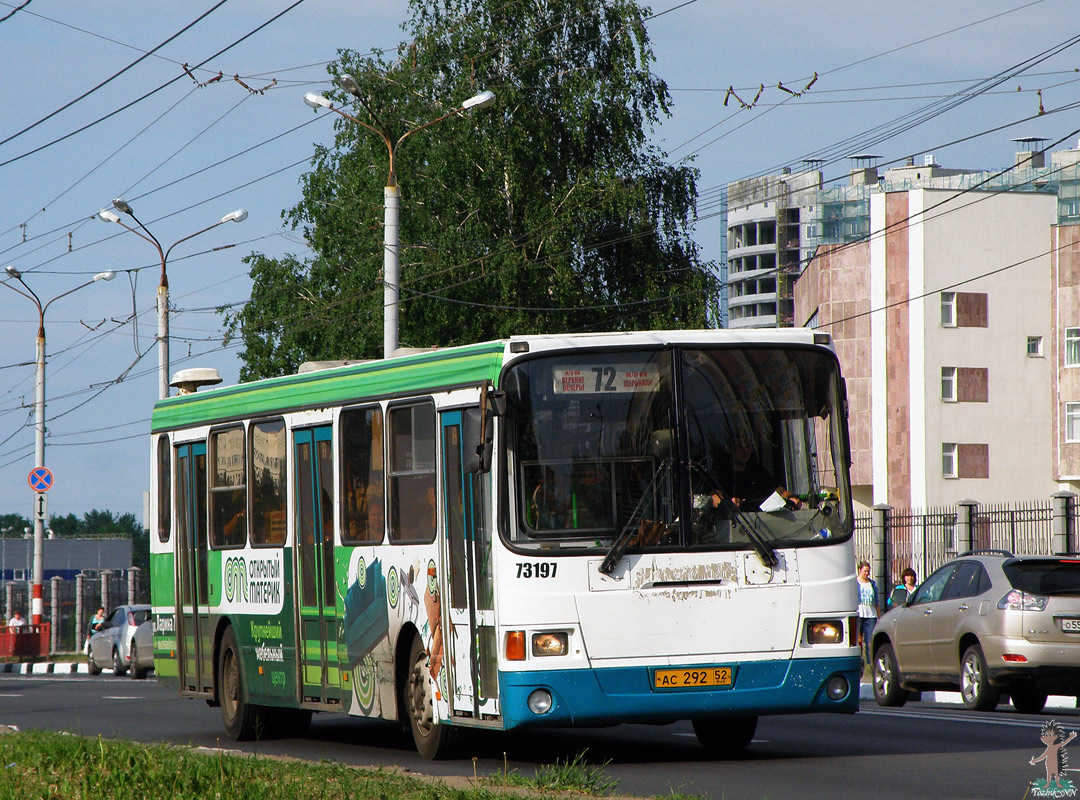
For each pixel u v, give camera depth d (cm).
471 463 1767
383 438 2045
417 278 6856
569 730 2483
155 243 5847
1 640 7106
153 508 2741
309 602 2222
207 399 2548
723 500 1789
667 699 1752
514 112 7144
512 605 1747
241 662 2414
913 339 9562
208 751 1911
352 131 7125
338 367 2225
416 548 1958
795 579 1797
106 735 2617
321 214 7419
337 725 2731
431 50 7106
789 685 1786
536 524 1758
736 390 1819
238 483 2428
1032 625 2759
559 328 7038
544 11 7338
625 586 1756
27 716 3338
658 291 7244
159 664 2706
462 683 1855
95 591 8175
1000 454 9612
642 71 7362
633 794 1564
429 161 6956
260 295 7744
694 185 7494
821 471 1834
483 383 1812
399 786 1509
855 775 1750
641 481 1781
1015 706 2998
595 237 7206
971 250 9625
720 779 1727
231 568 2444
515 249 7038
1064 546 4169
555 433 1777
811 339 1855
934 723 2514
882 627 3238
